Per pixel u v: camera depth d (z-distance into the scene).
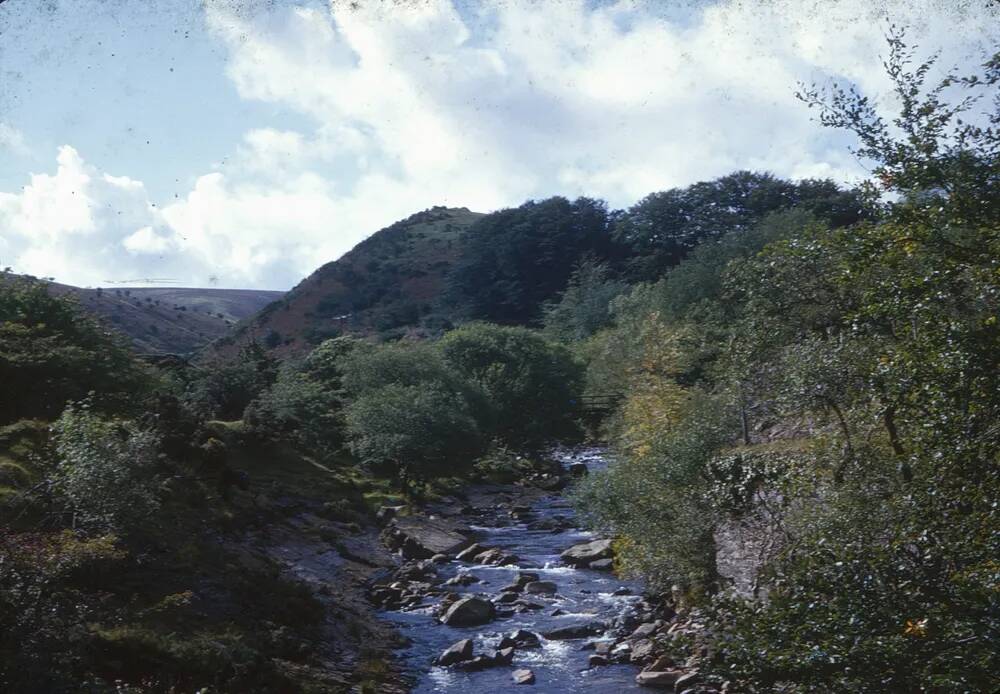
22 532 16.03
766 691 8.69
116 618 15.45
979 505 8.37
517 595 26.72
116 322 153.62
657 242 106.62
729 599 9.70
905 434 10.39
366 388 53.94
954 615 7.57
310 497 35.50
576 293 103.56
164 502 23.45
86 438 18.31
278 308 150.12
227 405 48.81
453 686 19.19
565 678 19.55
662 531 22.66
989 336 8.17
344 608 24.05
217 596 19.64
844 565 8.47
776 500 17.95
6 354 28.02
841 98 9.70
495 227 127.38
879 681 7.64
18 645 12.40
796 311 17.16
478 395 59.28
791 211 75.69
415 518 37.00
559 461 65.81
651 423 33.00
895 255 9.03
